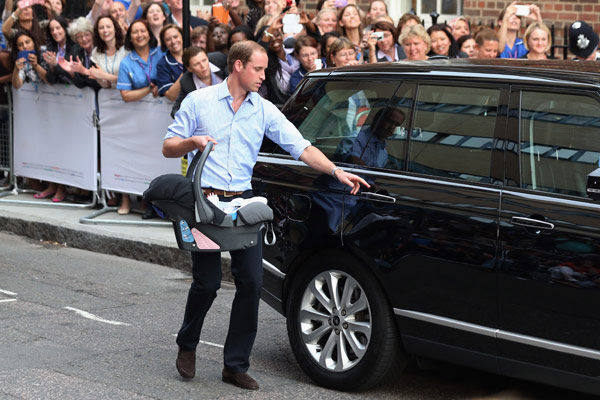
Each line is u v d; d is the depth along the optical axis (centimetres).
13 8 1458
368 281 645
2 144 1409
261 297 720
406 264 626
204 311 658
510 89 616
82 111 1262
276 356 752
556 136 591
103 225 1190
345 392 664
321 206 669
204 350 757
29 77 1324
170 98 1155
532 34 1256
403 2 1641
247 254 643
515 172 600
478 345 603
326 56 1141
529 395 667
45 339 770
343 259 658
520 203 591
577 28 1180
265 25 1202
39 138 1335
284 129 647
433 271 616
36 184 1395
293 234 684
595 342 557
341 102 699
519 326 585
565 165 584
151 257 1091
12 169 1389
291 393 659
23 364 700
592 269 557
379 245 636
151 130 1188
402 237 629
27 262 1077
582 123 584
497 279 591
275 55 1103
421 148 643
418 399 654
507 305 588
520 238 585
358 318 658
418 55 1094
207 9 1708
